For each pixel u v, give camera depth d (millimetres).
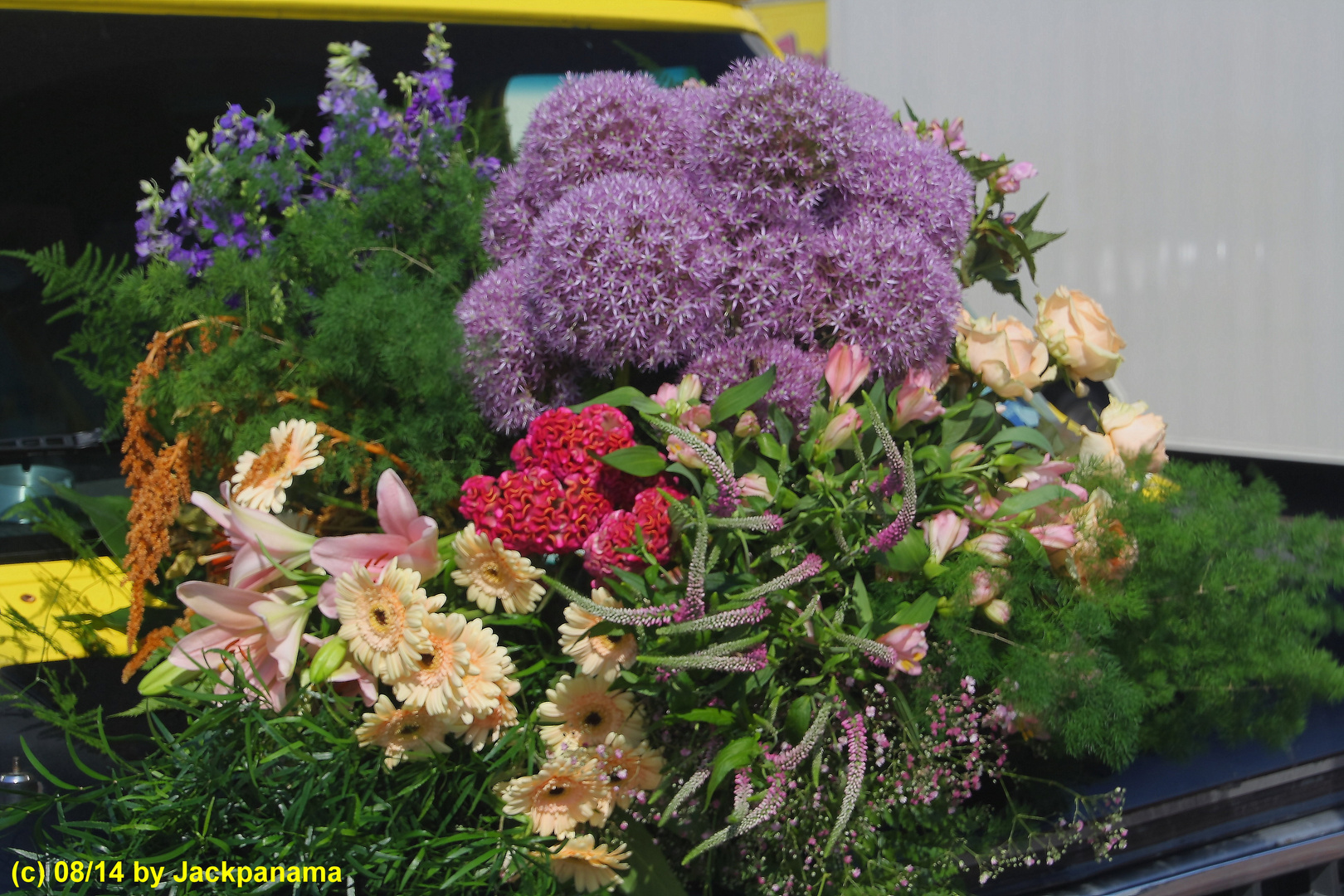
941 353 1443
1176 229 5039
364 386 1406
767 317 1357
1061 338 1614
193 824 1170
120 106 1802
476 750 1185
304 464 1255
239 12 1938
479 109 1993
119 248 1714
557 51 2176
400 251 1551
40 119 1741
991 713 1314
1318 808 1577
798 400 1319
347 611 1139
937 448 1300
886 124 1549
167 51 1867
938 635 1290
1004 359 1509
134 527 1319
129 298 1425
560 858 1212
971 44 5344
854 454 1326
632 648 1168
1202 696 1345
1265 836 1532
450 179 1572
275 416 1359
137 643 1429
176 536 1431
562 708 1188
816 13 6172
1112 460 1482
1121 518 1333
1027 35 5203
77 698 1390
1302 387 4863
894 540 1176
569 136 1459
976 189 1775
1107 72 5051
